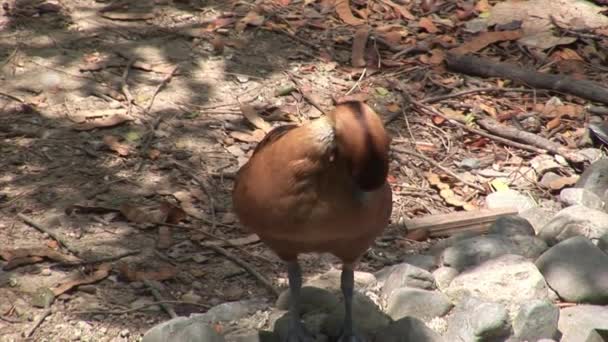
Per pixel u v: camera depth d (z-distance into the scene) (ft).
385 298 29.76
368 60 44.83
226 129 39.29
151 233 33.04
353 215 23.50
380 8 48.80
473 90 42.96
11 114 39.01
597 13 49.65
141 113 39.68
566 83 43.19
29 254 31.19
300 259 32.55
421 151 39.22
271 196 23.66
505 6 49.55
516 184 37.58
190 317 27.76
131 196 34.81
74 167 36.17
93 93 40.68
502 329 27.20
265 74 43.19
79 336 28.17
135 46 44.19
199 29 45.78
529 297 29.01
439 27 47.78
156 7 47.32
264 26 46.32
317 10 48.14
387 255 33.12
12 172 35.68
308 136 22.88
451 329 27.76
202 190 35.58
